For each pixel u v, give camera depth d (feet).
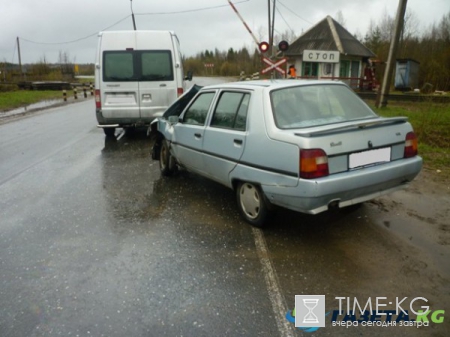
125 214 16.06
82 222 15.31
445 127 29.96
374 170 12.37
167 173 21.42
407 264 11.60
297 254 12.34
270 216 13.93
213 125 15.93
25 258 12.48
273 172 12.62
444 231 13.76
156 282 10.93
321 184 11.40
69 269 11.73
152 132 23.31
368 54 99.60
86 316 9.53
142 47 30.60
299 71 100.12
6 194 19.03
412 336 8.75
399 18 44.06
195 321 9.27
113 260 12.22
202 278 11.09
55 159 26.32
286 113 13.24
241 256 12.30
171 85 31.17
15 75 152.05
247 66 184.55
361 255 12.19
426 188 18.38
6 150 30.07
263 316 9.43
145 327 9.11
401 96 56.08
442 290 10.33
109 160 25.67
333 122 13.47
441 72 83.46
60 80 148.46
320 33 101.30
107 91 30.58
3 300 10.25
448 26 104.58
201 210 16.30
